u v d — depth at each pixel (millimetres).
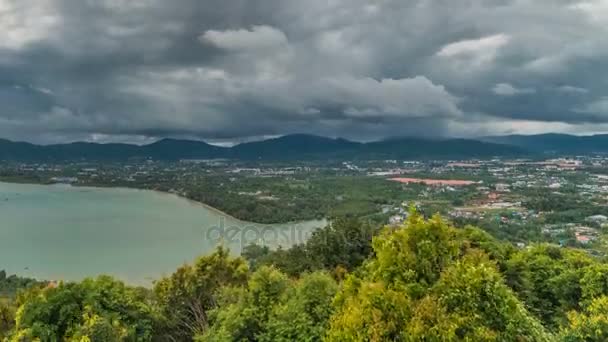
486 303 8227
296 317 11469
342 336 8359
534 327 8539
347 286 9734
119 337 12344
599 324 10773
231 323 12219
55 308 12812
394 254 9336
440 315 8016
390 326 8023
